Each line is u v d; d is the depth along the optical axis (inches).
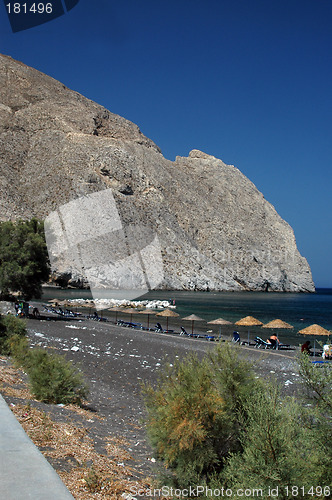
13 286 1159.0
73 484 158.4
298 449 142.5
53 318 1264.8
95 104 6067.9
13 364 424.2
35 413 245.6
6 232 1173.1
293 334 1371.8
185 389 178.9
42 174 4564.5
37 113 5265.8
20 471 106.9
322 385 151.1
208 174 6220.5
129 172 4825.3
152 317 1705.2
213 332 1331.2
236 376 181.5
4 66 5674.2
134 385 482.3
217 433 167.9
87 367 561.9
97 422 286.2
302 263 5984.3
